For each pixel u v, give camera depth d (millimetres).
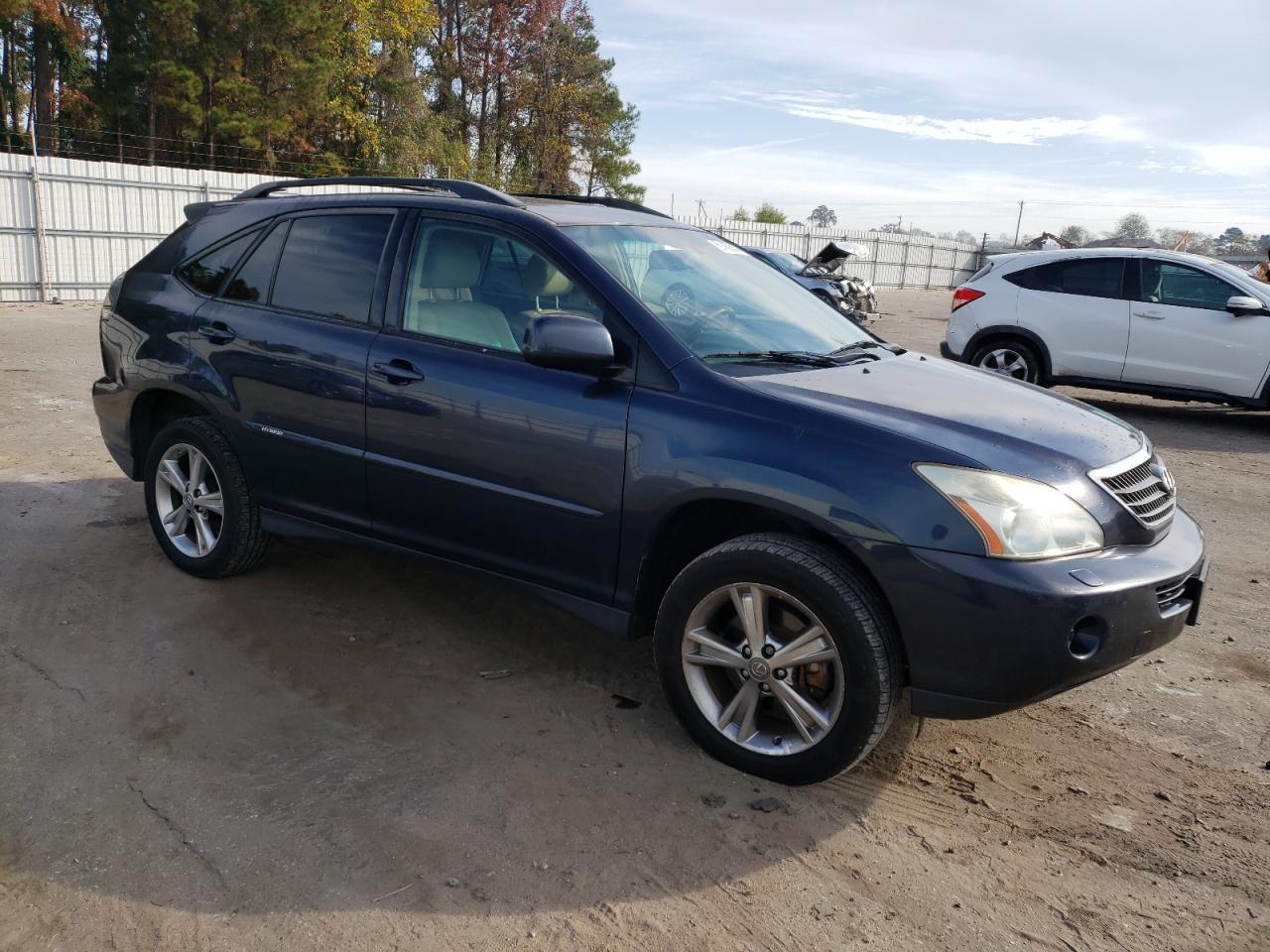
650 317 3250
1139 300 9828
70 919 2344
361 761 3068
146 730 3189
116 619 4008
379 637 3982
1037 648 2645
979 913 2512
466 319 3592
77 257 19750
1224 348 9422
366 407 3705
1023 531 2697
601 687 3646
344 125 42094
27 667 3564
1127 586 2746
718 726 3105
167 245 4699
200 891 2455
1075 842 2836
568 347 3039
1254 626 4562
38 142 36688
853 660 2799
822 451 2855
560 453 3250
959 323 10828
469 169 46969
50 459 6363
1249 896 2621
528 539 3414
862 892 2574
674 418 3064
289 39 36719
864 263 41375
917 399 3205
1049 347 10211
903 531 2723
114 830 2672
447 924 2379
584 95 54938
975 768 3221
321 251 4043
